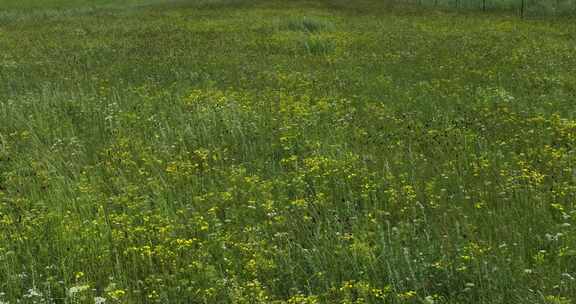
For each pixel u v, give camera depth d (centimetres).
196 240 675
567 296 521
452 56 1800
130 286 598
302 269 602
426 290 560
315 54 1933
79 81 1492
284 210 720
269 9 3500
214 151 959
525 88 1359
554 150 891
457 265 582
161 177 840
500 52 1834
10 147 1009
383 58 1784
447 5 3650
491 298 531
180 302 563
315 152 931
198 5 3944
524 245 625
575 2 3234
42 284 590
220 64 1719
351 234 661
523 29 2456
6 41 2348
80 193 818
